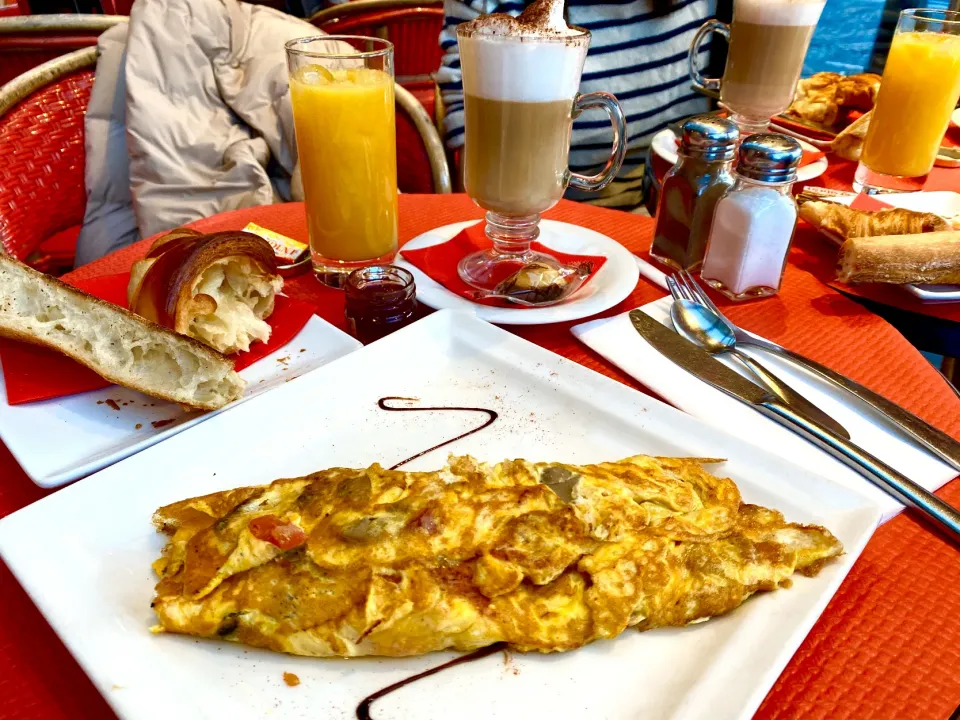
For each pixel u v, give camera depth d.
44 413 0.77
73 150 1.83
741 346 0.94
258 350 0.92
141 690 0.47
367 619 0.51
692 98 2.48
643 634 0.54
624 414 0.77
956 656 0.52
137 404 0.80
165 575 0.56
